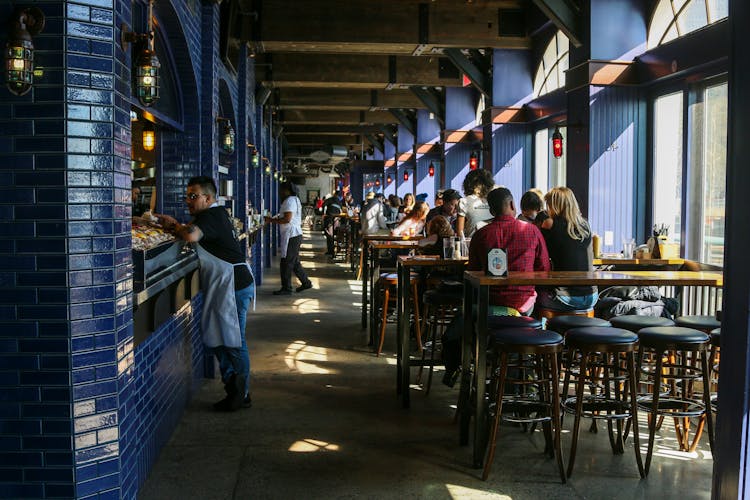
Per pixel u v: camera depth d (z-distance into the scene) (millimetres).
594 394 4625
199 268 4680
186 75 5672
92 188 2658
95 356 2693
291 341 7066
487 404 3939
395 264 8375
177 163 5887
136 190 5934
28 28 2584
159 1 4512
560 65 9922
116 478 2773
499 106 11062
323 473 3639
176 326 4473
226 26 7078
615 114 7492
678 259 6293
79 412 2664
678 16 6938
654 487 3477
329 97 16328
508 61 11047
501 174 11141
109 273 2711
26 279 2625
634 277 3814
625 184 7539
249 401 4848
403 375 4809
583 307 4520
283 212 10445
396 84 13086
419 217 8781
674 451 4008
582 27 7633
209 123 6094
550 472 3666
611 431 3975
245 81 9656
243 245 8562
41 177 2609
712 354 4215
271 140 16781
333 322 8141
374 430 4340
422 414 4684
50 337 2633
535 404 3779
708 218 6539
